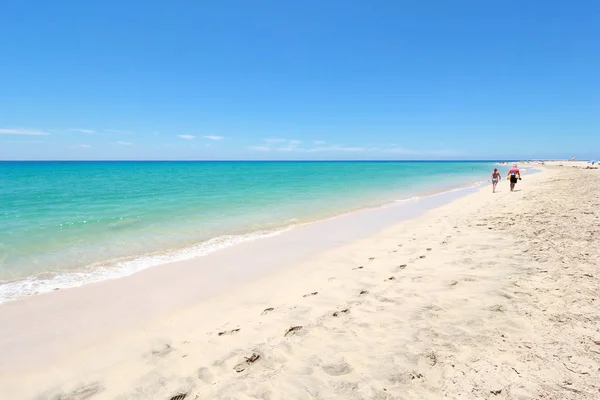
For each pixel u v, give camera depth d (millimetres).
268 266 7629
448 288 5379
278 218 13938
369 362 3520
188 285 6504
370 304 5012
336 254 8383
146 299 5848
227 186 30781
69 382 3559
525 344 3592
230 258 8320
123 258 8367
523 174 47875
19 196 21344
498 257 6797
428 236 9461
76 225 12016
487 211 13211
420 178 45312
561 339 3637
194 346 4145
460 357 3473
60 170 83875
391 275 6301
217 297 5852
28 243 9602
